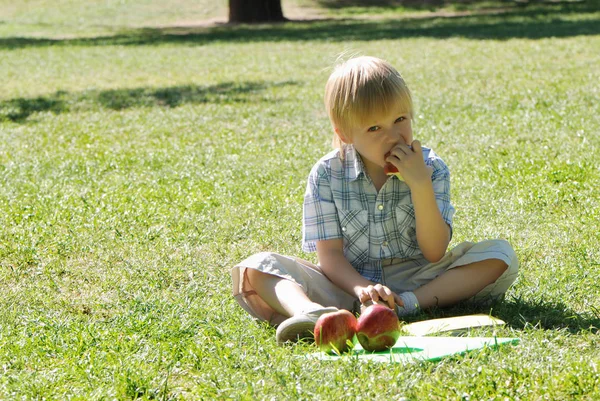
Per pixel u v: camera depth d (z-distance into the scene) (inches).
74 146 428.1
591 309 175.5
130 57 923.4
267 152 382.9
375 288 168.9
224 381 143.3
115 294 208.1
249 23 1355.8
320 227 187.2
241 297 180.1
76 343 167.8
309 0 1605.6
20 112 557.3
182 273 219.5
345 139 181.0
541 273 202.1
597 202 266.2
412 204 187.3
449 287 181.0
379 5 1539.1
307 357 150.8
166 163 368.5
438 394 134.7
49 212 285.0
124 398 142.7
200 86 660.1
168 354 159.5
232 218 270.2
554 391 134.2
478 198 278.5
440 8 1467.8
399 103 174.9
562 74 608.7
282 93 593.0
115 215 277.0
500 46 840.9
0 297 206.1
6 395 142.9
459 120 438.6
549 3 1443.2
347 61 180.5
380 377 141.9
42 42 1144.8
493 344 152.3
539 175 302.8
